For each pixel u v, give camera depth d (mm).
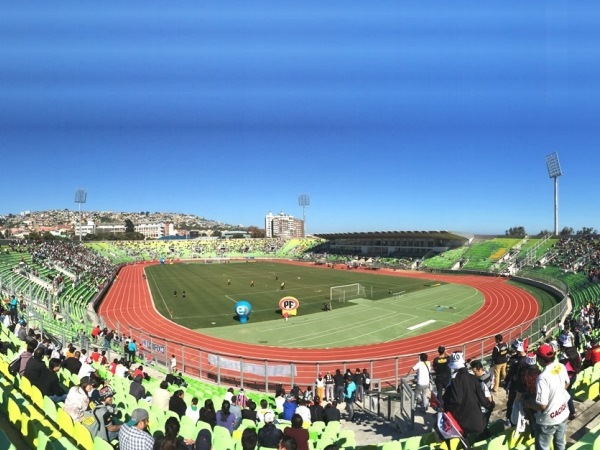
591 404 8984
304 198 146000
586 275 49406
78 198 116688
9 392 9375
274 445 8555
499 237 85812
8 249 63156
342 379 16719
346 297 52312
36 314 28109
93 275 62250
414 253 98000
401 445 8070
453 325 37406
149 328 37062
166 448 5180
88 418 7891
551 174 77875
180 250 129875
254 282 67688
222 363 23328
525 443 6914
